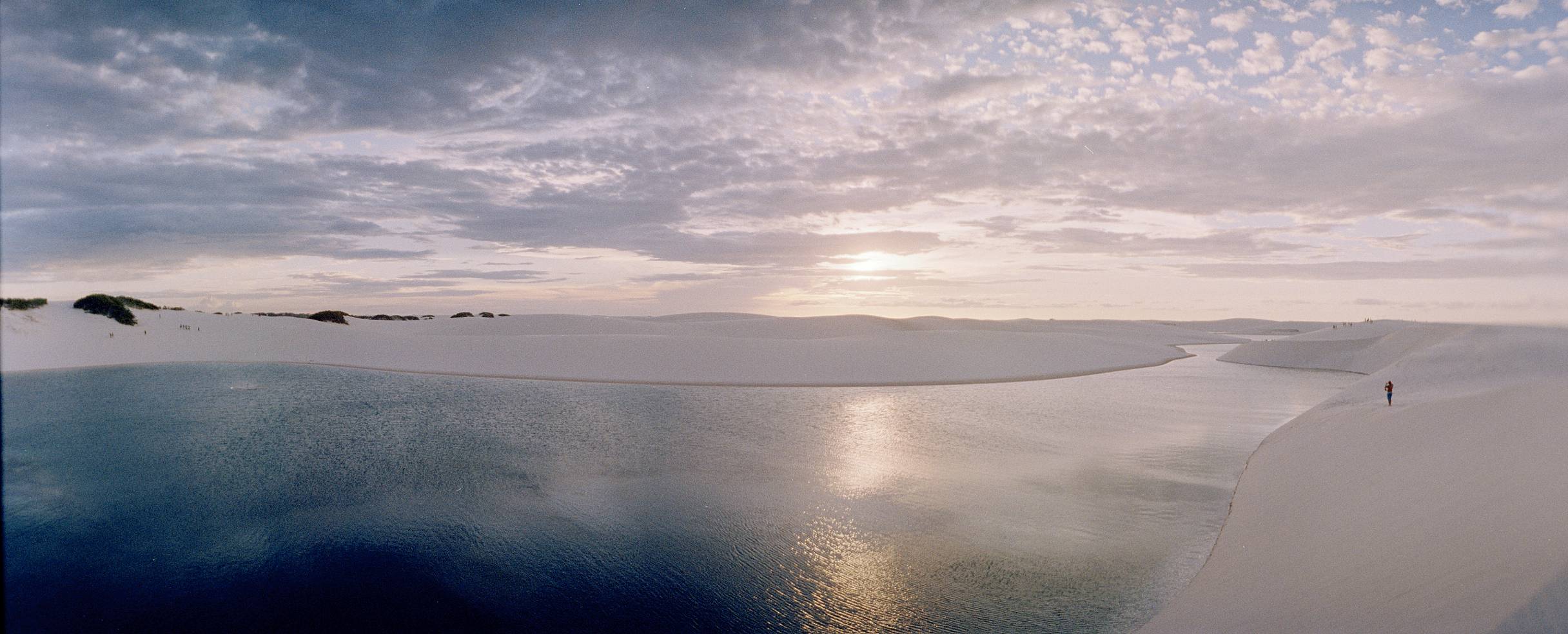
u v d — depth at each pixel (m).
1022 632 8.57
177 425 21.55
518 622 8.95
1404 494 11.04
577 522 12.77
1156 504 14.06
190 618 8.93
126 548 11.20
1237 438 21.80
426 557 11.05
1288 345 65.62
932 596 9.66
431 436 20.66
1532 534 7.61
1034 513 13.41
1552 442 11.16
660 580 10.23
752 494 14.72
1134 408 29.81
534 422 23.55
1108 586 9.98
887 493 14.81
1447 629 6.14
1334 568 8.90
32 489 14.32
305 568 10.56
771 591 9.88
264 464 16.67
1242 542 11.33
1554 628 5.61
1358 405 23.17
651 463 17.53
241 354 42.06
